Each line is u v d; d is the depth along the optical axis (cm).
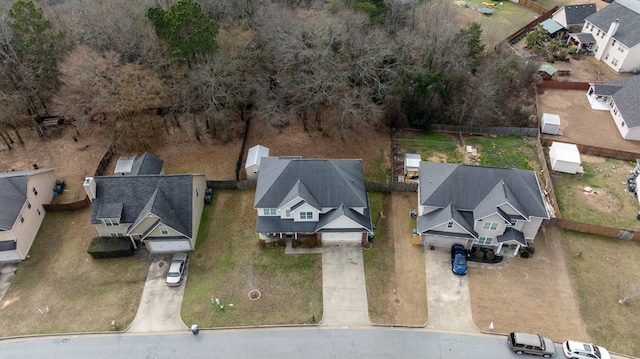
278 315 3741
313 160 4281
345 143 5550
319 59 4972
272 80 5372
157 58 4906
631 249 4247
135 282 4000
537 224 4075
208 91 4916
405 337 3591
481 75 5934
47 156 5322
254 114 5744
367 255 4203
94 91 4784
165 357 3472
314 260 4159
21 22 4841
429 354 3478
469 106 5794
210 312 3762
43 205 4581
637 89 5941
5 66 5162
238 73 4984
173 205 4181
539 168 5297
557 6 8488
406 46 5397
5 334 3628
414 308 3784
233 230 4459
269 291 3919
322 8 5784
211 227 4488
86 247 4300
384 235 4403
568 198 4838
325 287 3941
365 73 5134
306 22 5131
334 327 3656
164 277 4034
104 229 4209
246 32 5181
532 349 3400
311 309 3781
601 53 7212
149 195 4188
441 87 5538
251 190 4906
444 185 4178
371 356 3466
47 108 5669
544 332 3606
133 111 4806
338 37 5028
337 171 4228
